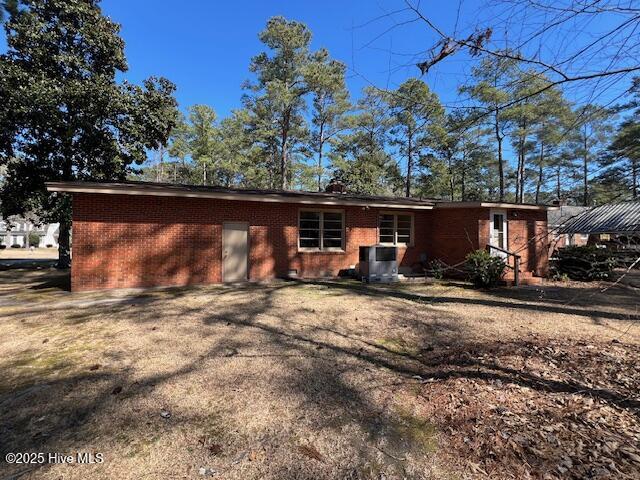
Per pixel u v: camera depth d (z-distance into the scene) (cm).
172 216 1106
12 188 1711
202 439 291
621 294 984
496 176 3822
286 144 3547
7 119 1520
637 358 474
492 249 1318
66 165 1748
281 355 487
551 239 420
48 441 288
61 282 1230
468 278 1230
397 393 380
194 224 1136
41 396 362
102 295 938
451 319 696
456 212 1404
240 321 663
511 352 499
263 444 287
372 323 664
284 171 3438
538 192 2953
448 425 317
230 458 269
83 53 1764
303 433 303
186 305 805
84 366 441
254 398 363
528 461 265
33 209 1973
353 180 3141
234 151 4066
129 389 379
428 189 3359
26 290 1039
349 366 454
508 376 418
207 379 406
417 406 352
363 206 1372
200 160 3809
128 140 1802
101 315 706
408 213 1496
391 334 597
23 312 735
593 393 373
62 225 1819
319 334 589
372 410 343
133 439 291
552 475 250
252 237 1227
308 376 420
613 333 599
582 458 267
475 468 260
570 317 716
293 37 3173
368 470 258
